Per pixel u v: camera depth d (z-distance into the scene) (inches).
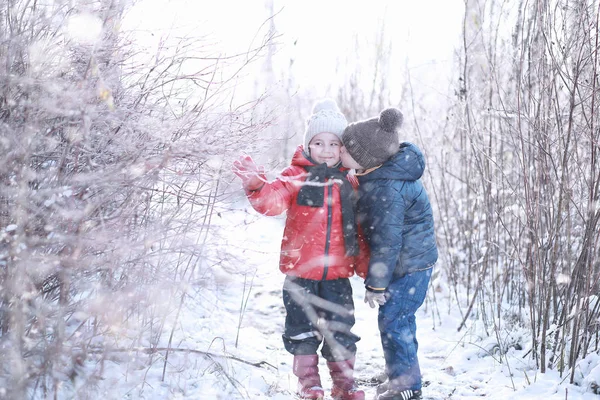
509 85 169.5
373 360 145.4
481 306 165.0
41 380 93.0
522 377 129.2
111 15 89.9
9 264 82.8
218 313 151.7
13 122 86.4
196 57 99.2
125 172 90.0
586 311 122.6
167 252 98.7
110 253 92.3
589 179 128.5
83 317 91.2
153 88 98.9
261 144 106.5
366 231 119.2
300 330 119.6
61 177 89.8
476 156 160.6
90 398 94.0
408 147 118.2
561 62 127.4
